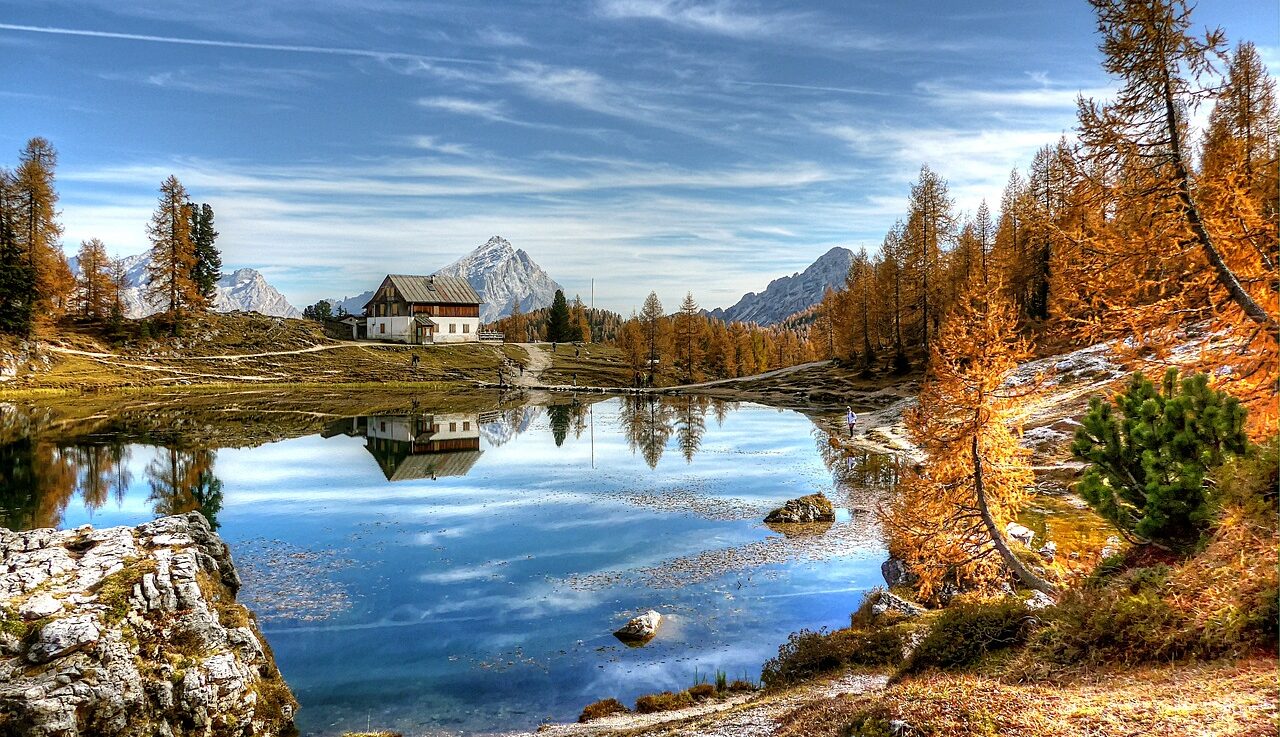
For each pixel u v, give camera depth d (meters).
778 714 10.84
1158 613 9.23
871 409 69.38
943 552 16.88
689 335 120.75
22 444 46.62
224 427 58.44
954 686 8.70
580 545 26.81
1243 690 6.80
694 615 19.89
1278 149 12.22
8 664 11.94
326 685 15.95
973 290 17.28
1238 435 11.80
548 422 67.31
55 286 86.31
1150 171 12.25
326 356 108.56
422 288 129.50
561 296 152.25
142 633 13.57
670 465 44.16
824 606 20.41
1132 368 14.11
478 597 21.39
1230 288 11.82
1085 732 6.61
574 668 16.67
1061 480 29.94
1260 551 9.29
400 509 32.62
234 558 25.23
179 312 98.88
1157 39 11.67
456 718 14.48
